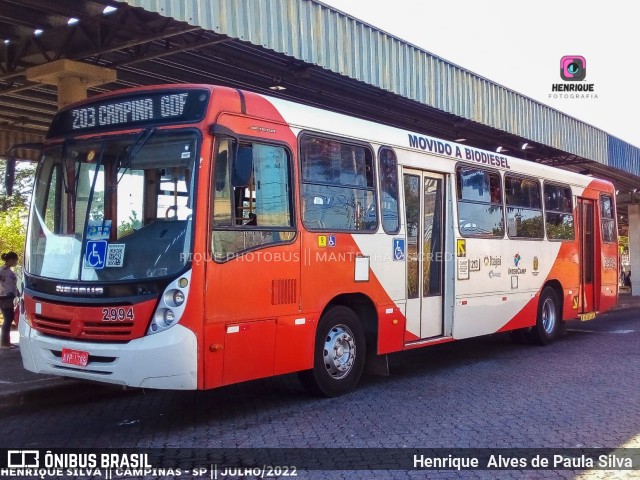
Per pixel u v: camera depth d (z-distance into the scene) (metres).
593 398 7.98
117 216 6.43
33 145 7.27
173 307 5.95
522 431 6.49
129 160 6.49
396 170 8.75
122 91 6.81
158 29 9.16
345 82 12.10
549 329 12.79
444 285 9.68
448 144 9.83
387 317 8.45
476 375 9.55
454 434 6.37
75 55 9.84
